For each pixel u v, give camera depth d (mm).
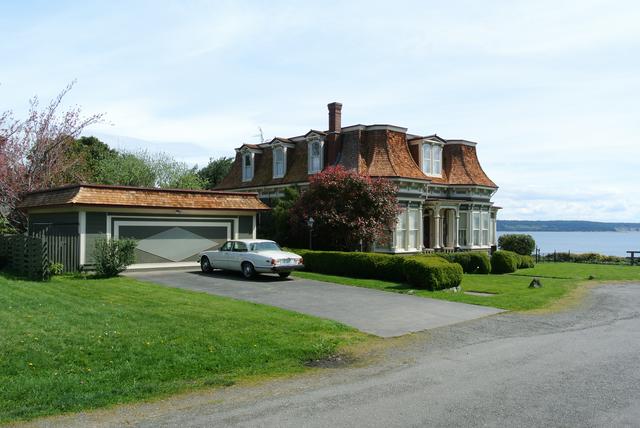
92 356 8625
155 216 22156
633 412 6387
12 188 27484
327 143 31312
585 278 24656
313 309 14055
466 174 34625
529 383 7637
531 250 40750
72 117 29938
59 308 12055
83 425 6090
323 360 9219
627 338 10953
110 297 14281
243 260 20469
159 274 21125
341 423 6055
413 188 30156
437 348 10125
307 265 23516
